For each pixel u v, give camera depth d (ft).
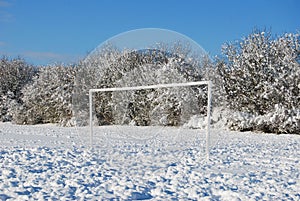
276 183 17.02
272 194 15.08
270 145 33.42
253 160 23.85
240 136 43.32
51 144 31.24
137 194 14.51
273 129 48.55
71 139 35.86
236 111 52.29
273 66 52.26
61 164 21.13
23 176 17.54
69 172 18.78
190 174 18.69
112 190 15.26
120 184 16.37
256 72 52.44
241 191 15.38
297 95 49.78
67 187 15.37
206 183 16.80
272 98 51.13
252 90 52.75
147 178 17.87
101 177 17.60
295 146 33.04
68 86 64.85
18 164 20.77
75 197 14.01
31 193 14.46
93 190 15.11
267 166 21.66
